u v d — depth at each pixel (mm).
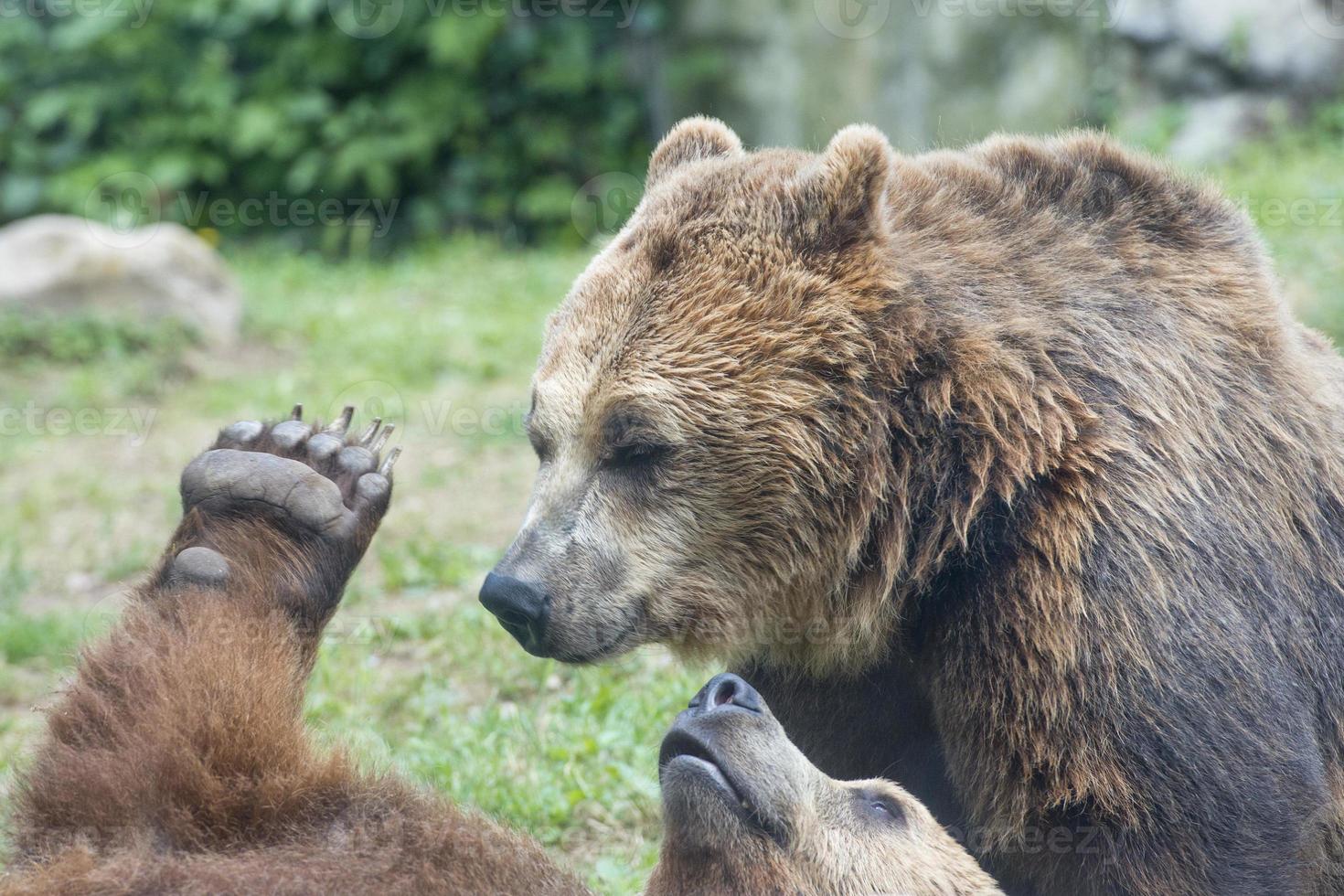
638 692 12195
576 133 31250
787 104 29281
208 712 7586
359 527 8820
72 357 23562
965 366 7930
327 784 7582
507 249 30906
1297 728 7617
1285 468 8070
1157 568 7391
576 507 8305
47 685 13188
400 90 31484
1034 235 8438
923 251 8305
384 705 12539
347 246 31484
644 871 9844
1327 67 27703
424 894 7055
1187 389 7906
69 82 32438
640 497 8242
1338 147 25375
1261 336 8336
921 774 8719
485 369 22734
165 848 7277
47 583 16797
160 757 7391
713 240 8281
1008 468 7691
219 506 8656
